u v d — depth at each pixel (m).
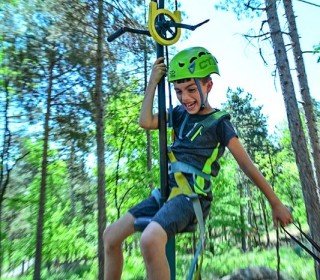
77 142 14.73
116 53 14.35
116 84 15.03
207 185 1.95
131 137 22.45
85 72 13.66
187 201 1.83
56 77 13.86
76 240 29.06
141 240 1.69
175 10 2.22
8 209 19.77
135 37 13.84
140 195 20.84
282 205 1.87
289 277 17.14
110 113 18.44
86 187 25.66
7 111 14.74
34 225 25.83
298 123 9.62
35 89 14.01
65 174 22.75
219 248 29.70
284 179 33.69
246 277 16.61
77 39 13.44
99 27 13.52
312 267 18.69
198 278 1.74
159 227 1.72
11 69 13.44
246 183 35.69
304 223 27.38
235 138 1.99
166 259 1.68
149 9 2.15
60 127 14.66
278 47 10.09
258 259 23.81
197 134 2.02
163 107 2.12
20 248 26.48
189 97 1.99
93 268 28.48
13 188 20.34
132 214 2.02
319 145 11.45
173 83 2.05
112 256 1.98
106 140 22.11
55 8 13.16
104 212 13.47
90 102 14.03
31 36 13.25
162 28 2.15
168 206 1.81
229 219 26.25
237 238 35.06
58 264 33.44
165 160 2.02
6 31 13.08
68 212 28.02
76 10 13.23
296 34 11.55
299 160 9.55
